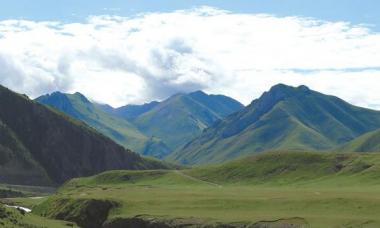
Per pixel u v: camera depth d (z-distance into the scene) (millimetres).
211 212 115875
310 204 113375
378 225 93312
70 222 119875
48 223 101812
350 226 94688
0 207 90375
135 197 138125
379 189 145375
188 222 108500
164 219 112062
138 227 114312
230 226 103188
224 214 112438
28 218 97312
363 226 93688
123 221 117188
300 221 99875
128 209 126125
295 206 113812
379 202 107438
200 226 106000
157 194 143000
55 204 143875
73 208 133625
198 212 116500
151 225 112062
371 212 102750
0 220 80375
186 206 123562
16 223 84312
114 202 130250
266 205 117625
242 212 113375
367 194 120438
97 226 125250
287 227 98625
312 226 96750
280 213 109500
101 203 129375
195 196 135375
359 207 106500
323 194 124688
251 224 102188
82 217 128000
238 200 123875
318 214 105312
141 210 123188
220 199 126375
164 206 125375
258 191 146375
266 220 102625
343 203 110562
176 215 113688
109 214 126188
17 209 102625
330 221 98000
